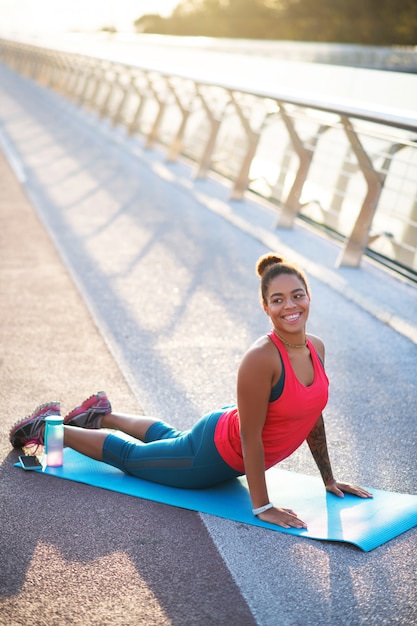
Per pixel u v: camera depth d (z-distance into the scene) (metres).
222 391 4.91
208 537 3.29
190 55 20.97
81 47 34.47
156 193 11.97
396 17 47.78
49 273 7.59
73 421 4.05
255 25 59.78
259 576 3.02
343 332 6.10
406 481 3.84
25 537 3.26
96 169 14.12
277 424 3.42
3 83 36.81
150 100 17.16
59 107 25.28
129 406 4.63
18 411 4.51
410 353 5.70
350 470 3.95
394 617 2.79
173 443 3.70
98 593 2.89
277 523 3.36
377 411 4.69
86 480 3.77
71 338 5.81
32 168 14.05
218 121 12.20
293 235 8.94
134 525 3.38
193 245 8.84
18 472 3.84
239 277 7.61
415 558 3.17
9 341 5.70
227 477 3.66
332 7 51.00
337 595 2.91
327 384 3.49
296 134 8.98
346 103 7.25
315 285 7.34
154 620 2.74
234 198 10.88
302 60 26.16
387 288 6.99
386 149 7.39
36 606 2.81
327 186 8.77
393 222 7.36
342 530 3.33
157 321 6.25
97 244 8.80
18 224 9.71
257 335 5.99
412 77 10.32
